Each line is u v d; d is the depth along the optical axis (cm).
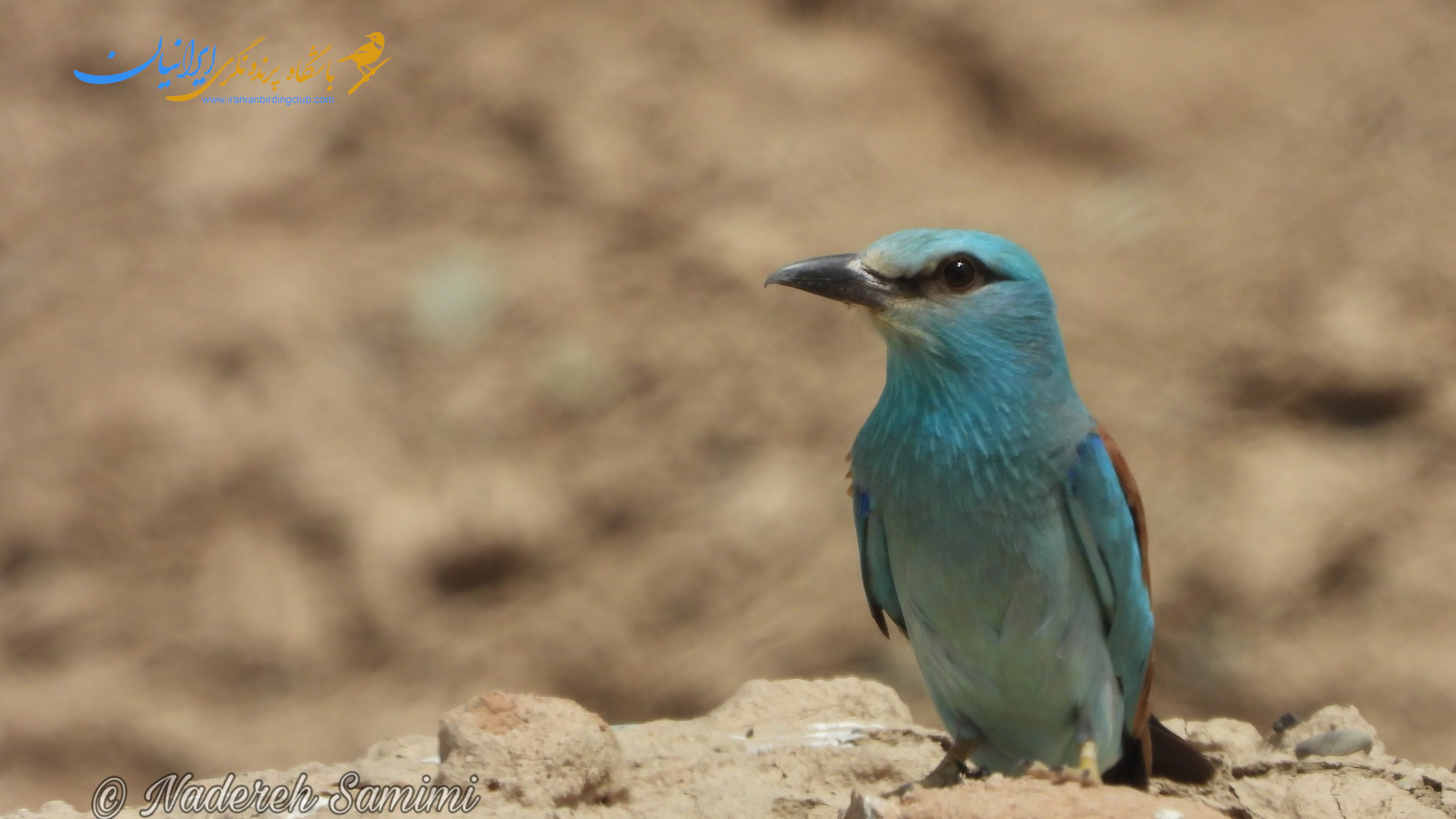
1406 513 1414
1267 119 1722
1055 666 629
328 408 1570
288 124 1797
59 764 1374
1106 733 642
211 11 1878
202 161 1773
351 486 1514
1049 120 1748
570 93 1784
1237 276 1600
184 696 1407
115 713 1391
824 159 1708
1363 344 1531
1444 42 1761
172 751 1365
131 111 1823
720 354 1590
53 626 1459
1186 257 1622
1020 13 1809
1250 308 1575
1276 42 1791
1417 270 1580
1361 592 1369
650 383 1578
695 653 1381
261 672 1421
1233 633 1352
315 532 1491
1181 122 1733
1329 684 1302
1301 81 1745
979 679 641
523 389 1580
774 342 1595
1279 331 1555
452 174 1748
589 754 582
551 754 576
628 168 1723
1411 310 1560
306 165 1773
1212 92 1752
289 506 1510
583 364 1593
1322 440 1485
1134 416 1506
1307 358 1530
